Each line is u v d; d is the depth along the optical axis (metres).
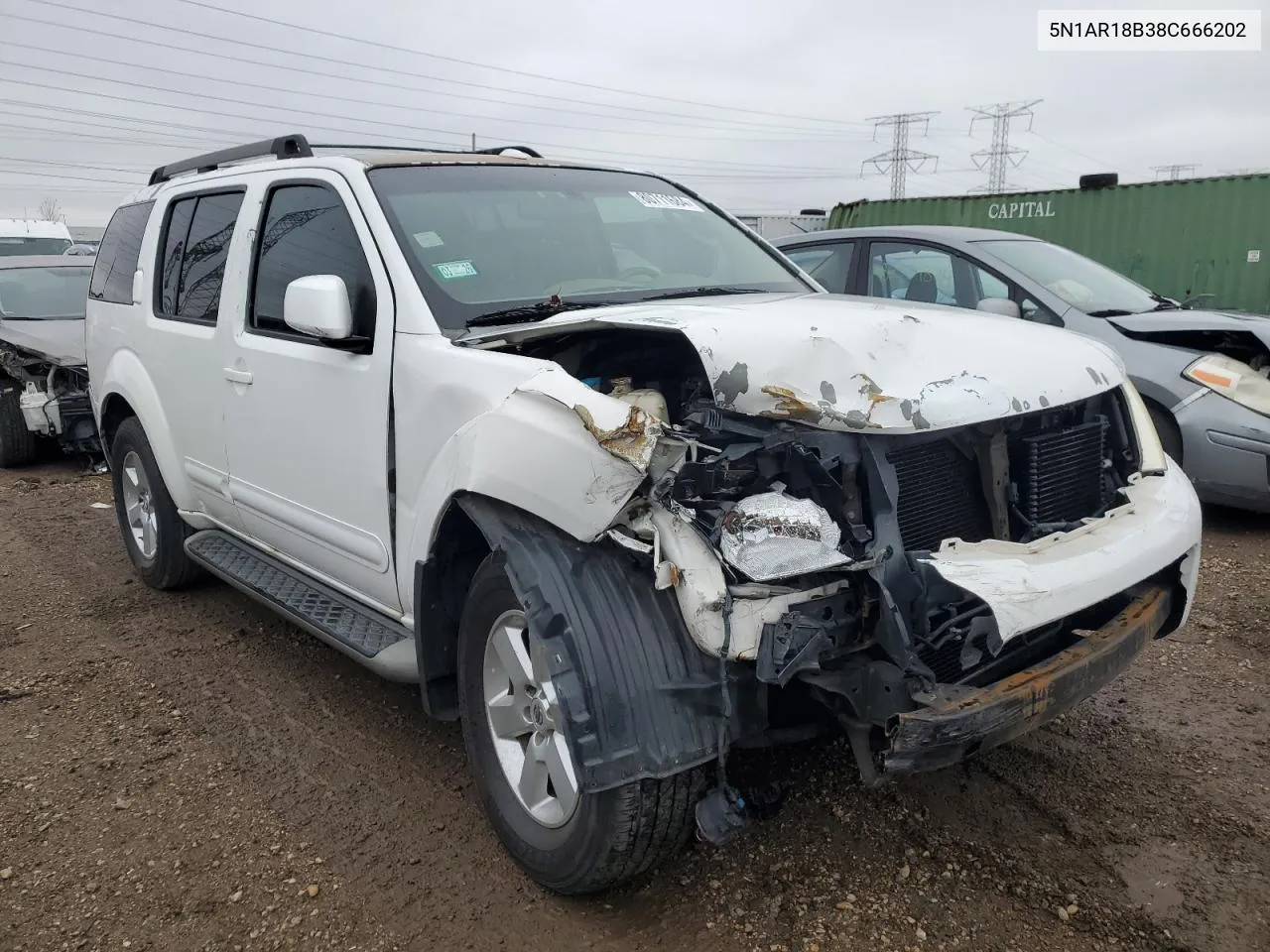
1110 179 11.55
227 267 4.12
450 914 2.71
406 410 3.04
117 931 2.67
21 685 4.22
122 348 5.14
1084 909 2.64
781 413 2.38
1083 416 3.00
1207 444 5.70
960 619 2.38
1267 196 10.62
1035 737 3.58
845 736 2.68
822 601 2.35
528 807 2.76
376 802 3.27
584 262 3.64
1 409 8.74
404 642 3.22
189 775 3.46
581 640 2.35
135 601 5.27
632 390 2.76
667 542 2.34
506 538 2.55
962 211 12.82
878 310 2.87
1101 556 2.62
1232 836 2.95
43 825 3.17
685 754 2.32
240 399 3.96
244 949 2.60
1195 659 4.22
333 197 3.57
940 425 2.45
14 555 6.21
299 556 3.90
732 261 4.07
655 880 2.82
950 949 2.51
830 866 2.85
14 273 10.08
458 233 3.42
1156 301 6.73
